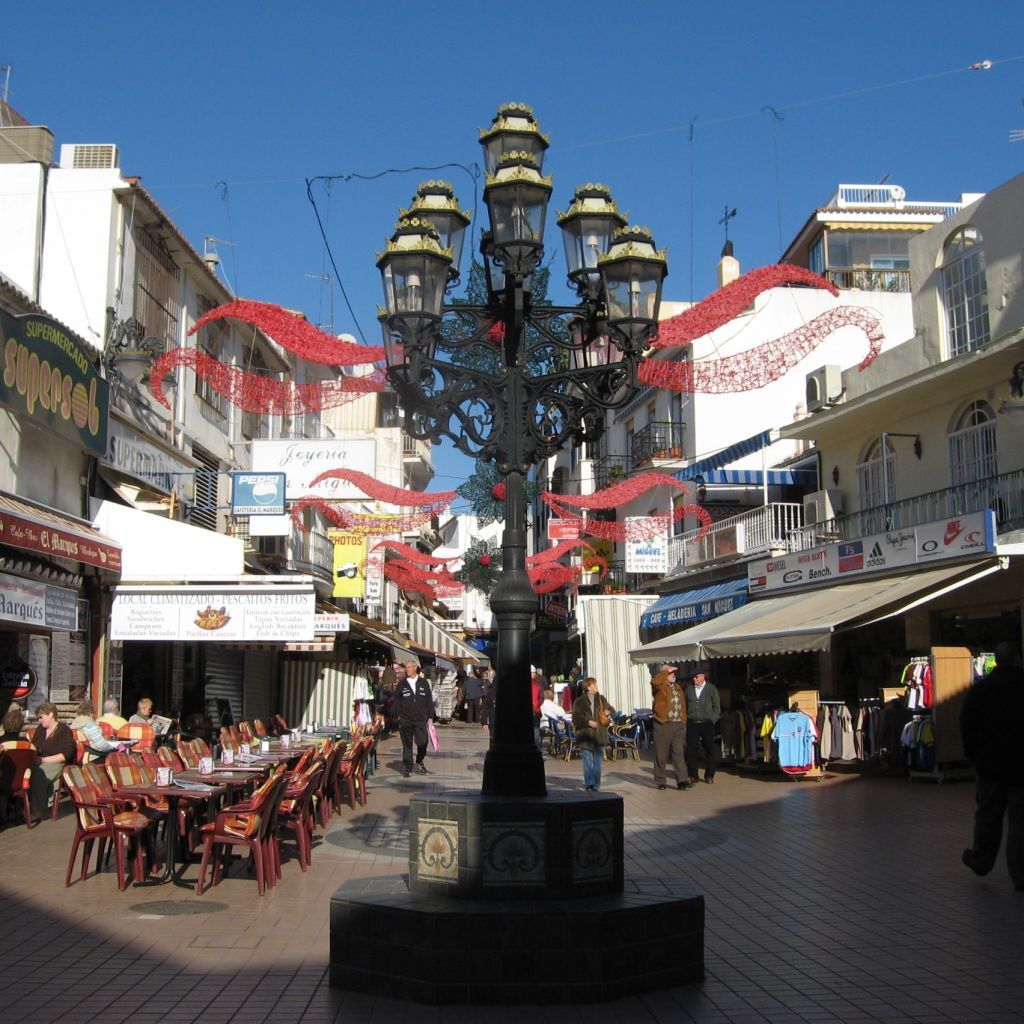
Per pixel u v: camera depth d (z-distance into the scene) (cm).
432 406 724
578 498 2572
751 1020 548
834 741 1773
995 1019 548
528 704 677
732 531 2636
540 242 730
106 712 1434
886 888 884
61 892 857
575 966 579
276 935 723
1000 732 860
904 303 2994
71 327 1842
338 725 2308
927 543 1789
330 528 2845
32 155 1950
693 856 1054
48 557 1470
